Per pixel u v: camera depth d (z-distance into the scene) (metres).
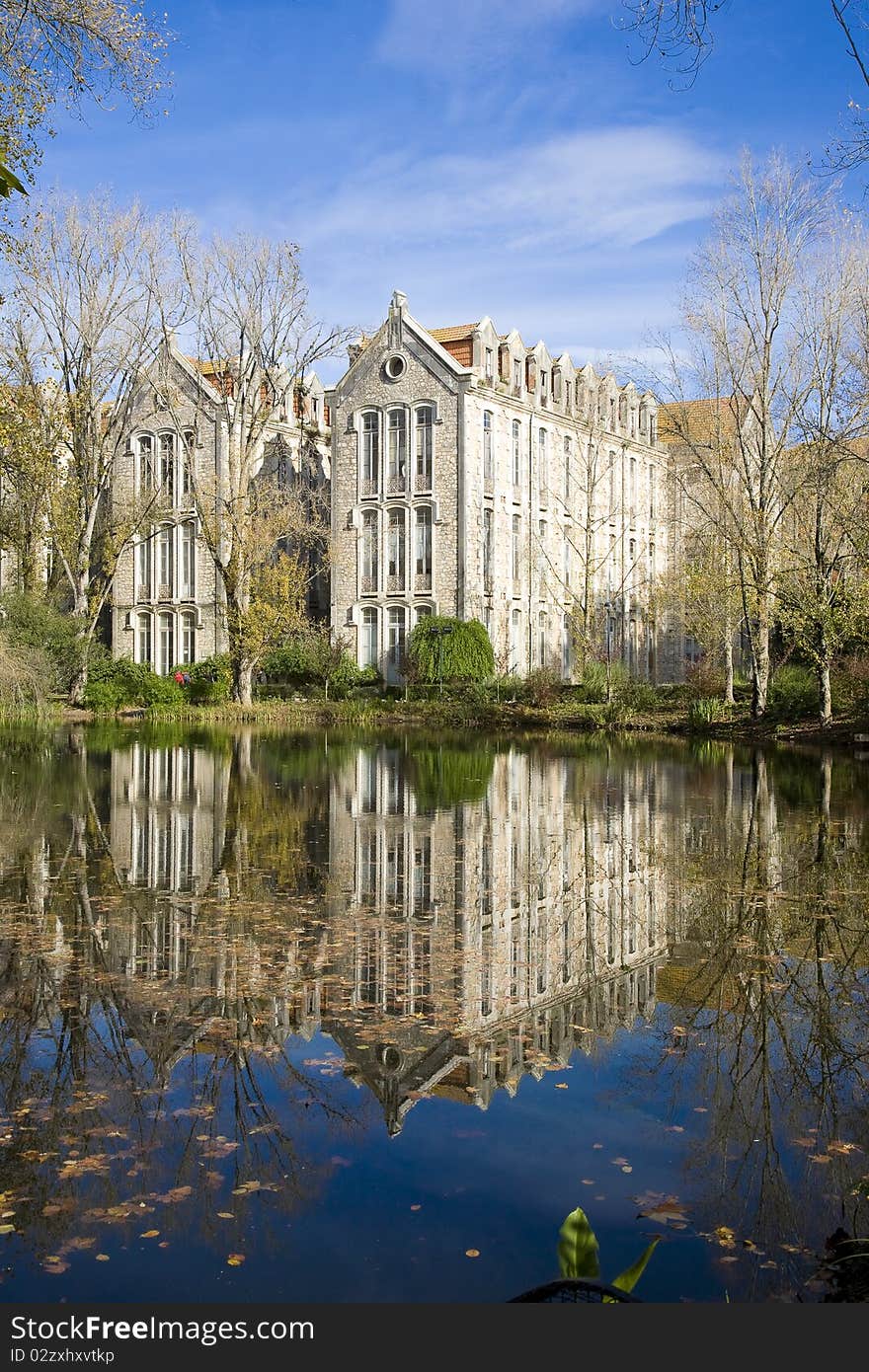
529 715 38.69
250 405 45.12
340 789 19.31
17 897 10.29
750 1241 4.41
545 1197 4.77
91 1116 5.53
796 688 33.62
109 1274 4.19
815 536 30.61
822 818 15.45
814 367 30.91
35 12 12.47
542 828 14.73
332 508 50.12
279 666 47.44
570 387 53.72
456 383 46.25
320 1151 5.18
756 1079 6.08
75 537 43.00
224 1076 6.04
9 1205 4.68
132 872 11.58
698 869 11.84
